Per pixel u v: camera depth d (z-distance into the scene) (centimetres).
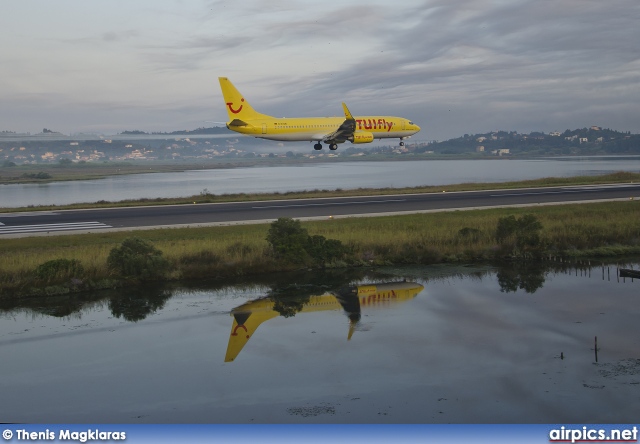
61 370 2328
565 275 3747
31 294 3359
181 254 3900
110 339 2675
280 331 2742
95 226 5194
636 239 4512
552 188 7969
